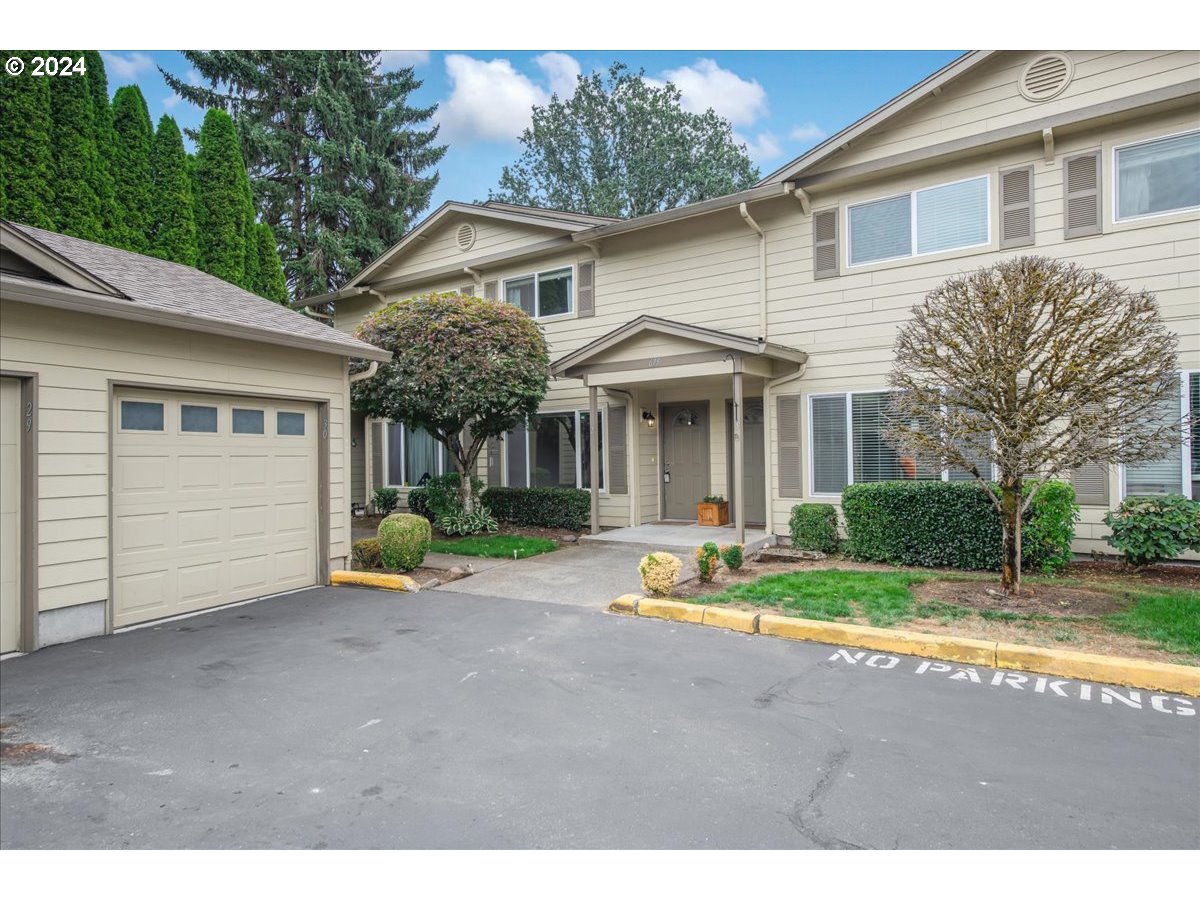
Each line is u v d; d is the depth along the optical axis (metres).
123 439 6.44
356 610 7.04
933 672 5.00
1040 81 8.77
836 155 10.20
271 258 17.39
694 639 5.89
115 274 7.28
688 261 11.88
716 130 34.16
